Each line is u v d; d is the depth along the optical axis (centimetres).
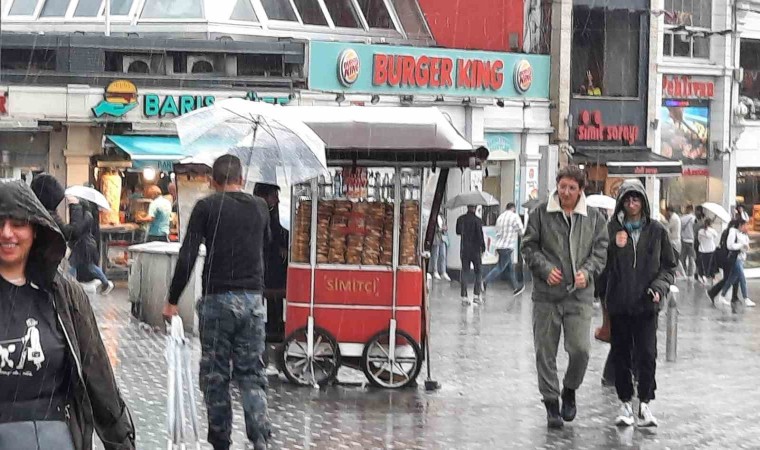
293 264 1694
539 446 1360
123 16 3631
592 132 4506
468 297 3197
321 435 1389
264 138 1596
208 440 1246
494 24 4312
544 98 4350
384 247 1689
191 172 2562
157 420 1430
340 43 3709
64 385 680
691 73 4841
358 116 1662
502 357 2064
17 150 3344
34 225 670
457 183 3919
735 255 3375
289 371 1695
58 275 684
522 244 1462
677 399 1694
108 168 3406
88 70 3384
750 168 5078
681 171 4644
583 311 1447
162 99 3450
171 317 1212
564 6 4362
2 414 663
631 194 1461
